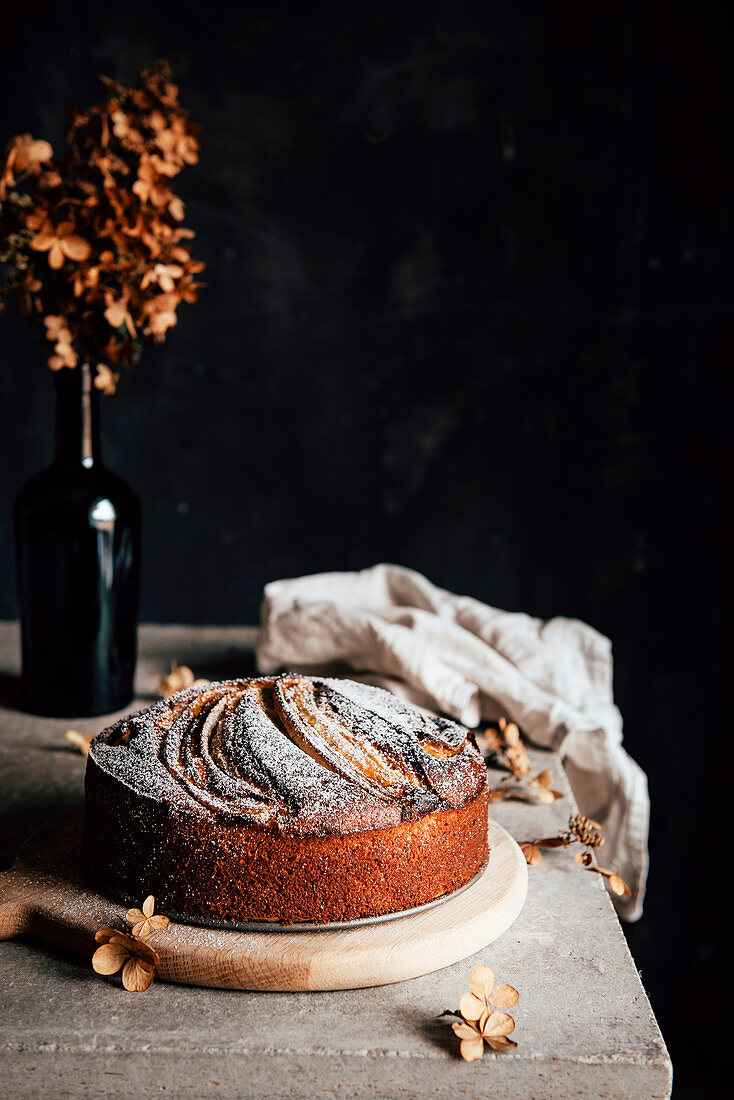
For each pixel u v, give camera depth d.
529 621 1.51
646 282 2.10
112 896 0.80
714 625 2.17
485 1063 0.67
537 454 2.17
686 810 2.22
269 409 2.20
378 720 0.89
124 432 2.22
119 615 1.28
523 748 1.20
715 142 2.05
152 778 0.79
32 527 1.23
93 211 1.13
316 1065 0.67
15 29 2.09
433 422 2.18
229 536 2.25
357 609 1.42
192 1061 0.67
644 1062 0.67
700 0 2.02
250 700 0.90
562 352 2.13
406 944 0.74
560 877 0.93
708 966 2.24
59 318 1.16
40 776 1.13
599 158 2.07
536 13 2.05
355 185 2.12
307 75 2.10
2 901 0.80
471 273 2.13
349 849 0.75
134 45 2.09
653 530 2.16
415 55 2.08
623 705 2.21
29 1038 0.68
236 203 2.14
